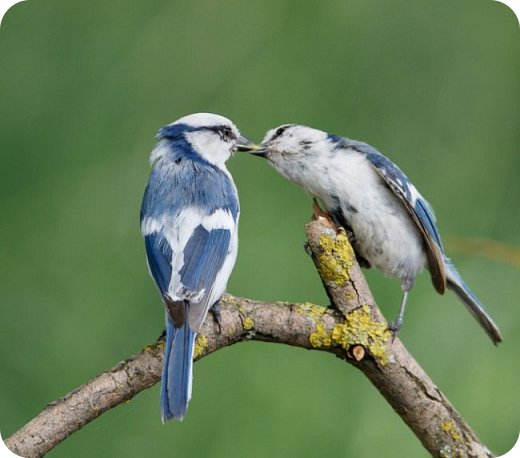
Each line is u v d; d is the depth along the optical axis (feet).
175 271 29.78
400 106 40.11
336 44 40.42
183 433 33.88
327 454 33.01
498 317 36.22
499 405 33.76
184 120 34.91
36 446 25.84
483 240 34.71
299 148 34.06
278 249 36.94
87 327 36.50
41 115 38.96
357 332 27.68
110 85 39.60
